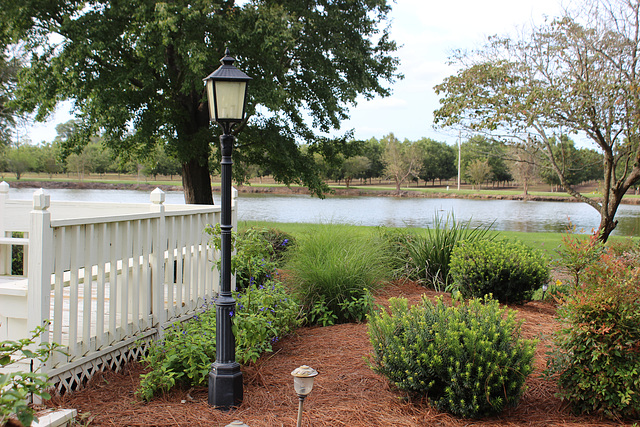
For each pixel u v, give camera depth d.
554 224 25.16
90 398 3.34
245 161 16.25
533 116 8.63
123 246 3.94
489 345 2.96
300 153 15.66
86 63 11.84
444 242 7.31
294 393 3.44
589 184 81.06
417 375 3.09
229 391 3.20
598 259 4.70
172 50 12.68
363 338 4.68
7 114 21.58
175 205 5.73
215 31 11.83
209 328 4.08
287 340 4.79
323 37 14.18
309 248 6.39
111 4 11.63
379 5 14.84
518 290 6.05
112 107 11.38
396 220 26.52
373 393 3.41
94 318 4.42
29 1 11.63
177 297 4.75
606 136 8.62
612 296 2.96
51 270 3.23
